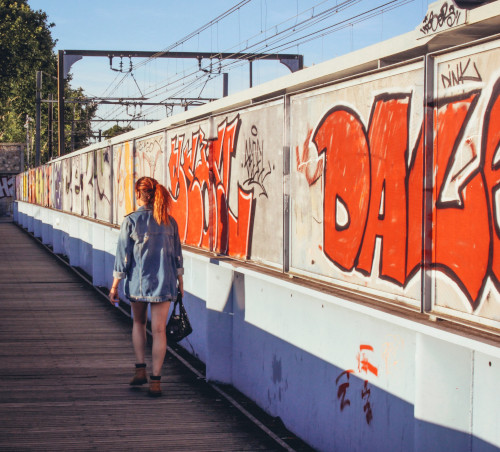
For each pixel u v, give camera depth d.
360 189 4.05
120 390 6.41
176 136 8.25
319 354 4.73
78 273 16.12
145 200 6.29
